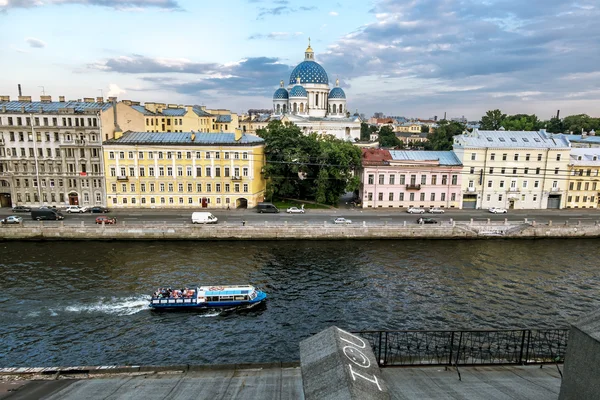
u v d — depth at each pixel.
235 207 88.25
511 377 22.20
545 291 48.31
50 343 36.09
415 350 33.03
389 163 89.06
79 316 41.31
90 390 22.14
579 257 61.94
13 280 50.50
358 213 84.00
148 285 49.31
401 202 90.69
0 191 88.94
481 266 57.16
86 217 77.50
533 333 36.81
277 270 54.72
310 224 70.94
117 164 85.56
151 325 39.75
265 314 42.06
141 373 24.70
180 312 42.50
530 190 91.31
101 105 90.50
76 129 84.56
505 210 86.31
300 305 44.12
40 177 87.00
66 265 56.28
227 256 60.69
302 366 14.41
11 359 33.47
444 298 45.97
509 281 51.47
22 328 38.66
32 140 85.88
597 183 92.00
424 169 89.19
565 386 14.84
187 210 85.44
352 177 90.62
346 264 57.34
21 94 98.00
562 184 91.38
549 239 71.88
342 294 46.94
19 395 21.78
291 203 94.12
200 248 64.75
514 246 67.50
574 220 79.25
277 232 69.31
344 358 14.02
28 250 63.31
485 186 90.75
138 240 68.75
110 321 40.44
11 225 68.31
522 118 151.00
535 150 89.56
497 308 43.47
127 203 87.38
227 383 22.61
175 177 86.62
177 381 23.02
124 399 20.88
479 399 19.09
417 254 62.44
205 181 87.12
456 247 66.56
